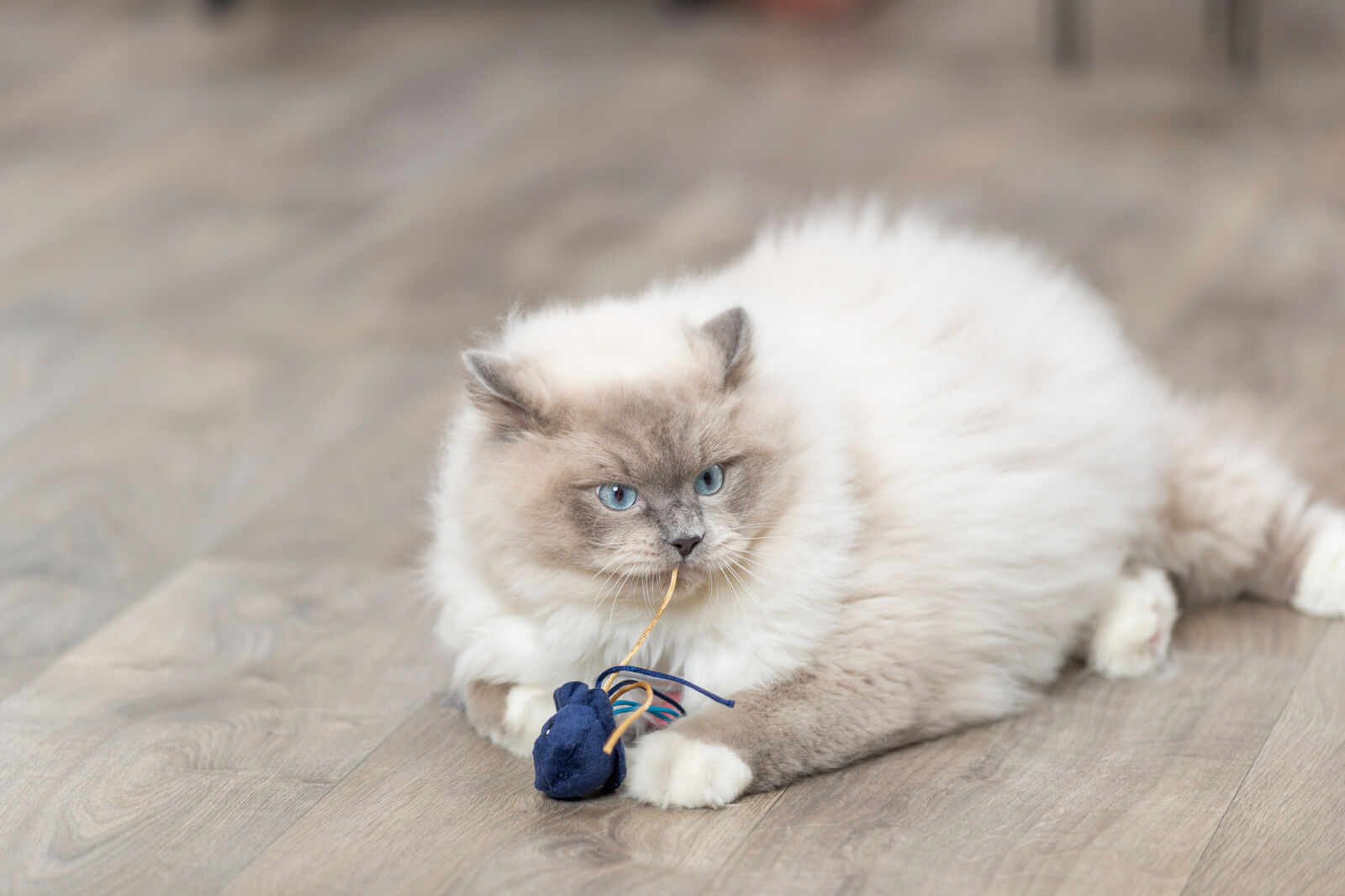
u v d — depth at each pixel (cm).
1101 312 208
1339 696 174
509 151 407
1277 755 163
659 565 152
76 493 250
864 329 180
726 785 156
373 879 149
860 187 371
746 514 155
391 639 201
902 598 163
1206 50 454
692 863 148
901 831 152
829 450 160
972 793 159
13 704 188
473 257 342
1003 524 170
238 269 343
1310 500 201
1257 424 216
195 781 169
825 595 159
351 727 180
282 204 379
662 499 152
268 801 164
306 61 483
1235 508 194
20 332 314
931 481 168
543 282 325
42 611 213
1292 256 317
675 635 163
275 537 234
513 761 171
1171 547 196
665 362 157
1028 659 176
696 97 443
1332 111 402
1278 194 352
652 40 494
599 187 381
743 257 213
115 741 178
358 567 222
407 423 270
